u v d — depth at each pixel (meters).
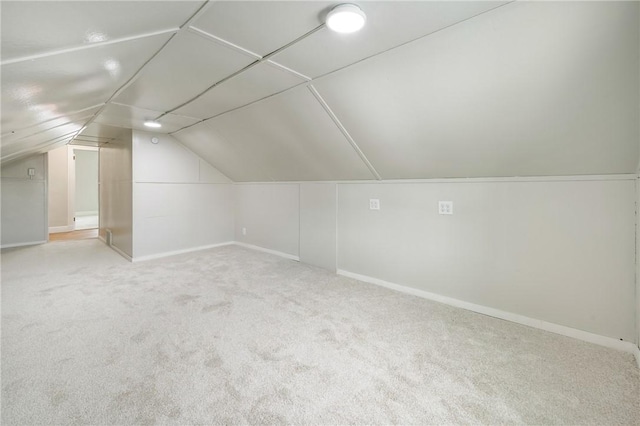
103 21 1.04
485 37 1.43
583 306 2.04
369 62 1.79
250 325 2.24
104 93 2.20
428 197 2.77
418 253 2.86
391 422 1.33
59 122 2.59
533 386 1.56
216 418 1.34
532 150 1.98
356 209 3.36
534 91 1.60
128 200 4.13
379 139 2.50
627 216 1.87
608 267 1.94
